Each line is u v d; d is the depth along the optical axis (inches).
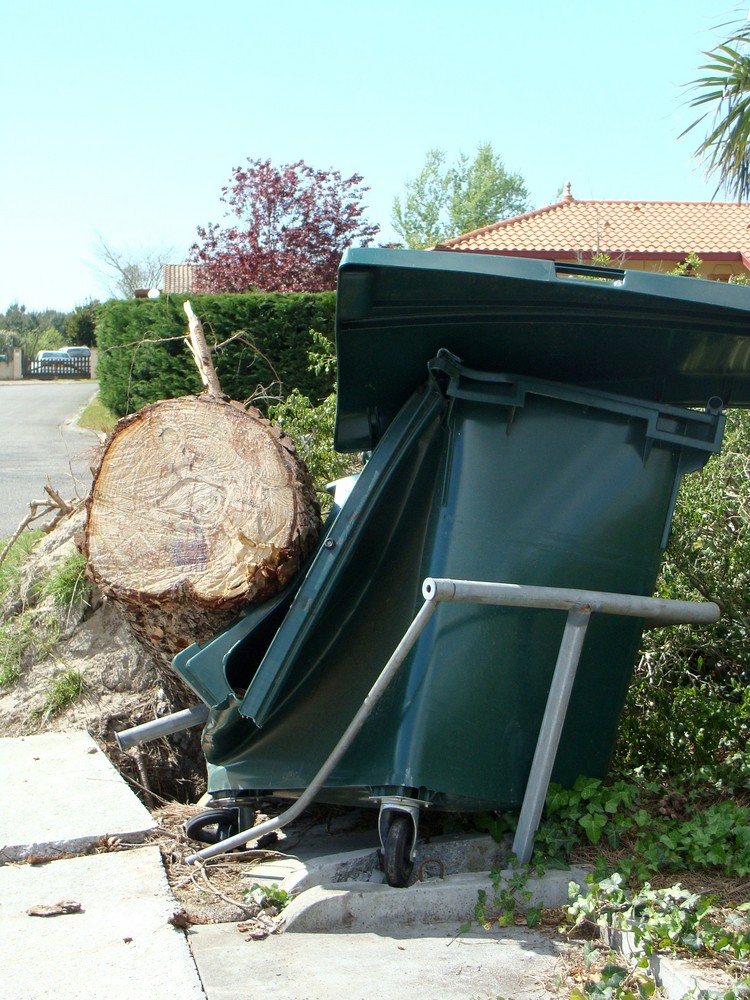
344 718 136.3
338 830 156.3
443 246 941.2
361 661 138.4
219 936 119.1
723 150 266.1
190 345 288.7
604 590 132.8
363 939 118.3
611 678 136.6
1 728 197.6
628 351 138.3
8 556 242.8
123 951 110.3
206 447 152.6
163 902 123.8
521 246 922.7
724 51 259.9
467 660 127.3
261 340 658.8
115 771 169.2
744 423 208.7
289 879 129.7
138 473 152.6
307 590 131.7
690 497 188.7
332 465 246.7
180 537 147.7
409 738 126.2
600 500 132.6
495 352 139.0
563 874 125.9
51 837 141.1
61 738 186.1
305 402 268.5
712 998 95.1
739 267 885.2
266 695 129.4
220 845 138.6
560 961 111.7
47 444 790.5
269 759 141.3
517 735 129.4
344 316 129.0
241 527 145.6
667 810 144.6
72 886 129.0
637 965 107.7
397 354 138.9
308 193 1033.5
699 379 148.7
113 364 871.7
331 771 128.5
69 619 207.3
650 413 132.0
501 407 132.6
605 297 121.7
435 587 117.5
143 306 772.0
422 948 115.3
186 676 134.8
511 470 132.0
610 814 137.3
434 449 137.4
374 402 149.2
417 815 126.2
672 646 188.4
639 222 987.9
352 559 136.7
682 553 182.7
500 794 129.0
